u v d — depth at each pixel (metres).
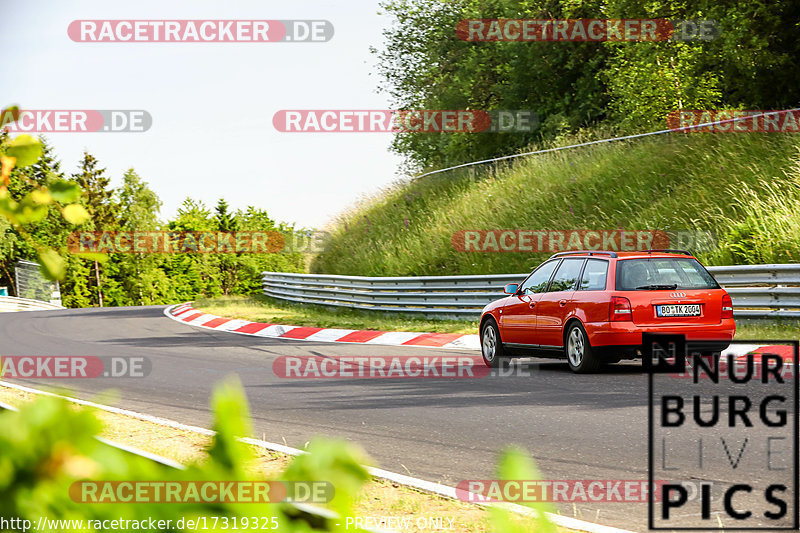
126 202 172.38
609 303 21.94
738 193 37.69
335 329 38.22
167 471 1.75
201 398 20.64
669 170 42.75
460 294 40.12
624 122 48.56
